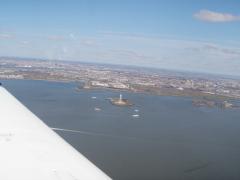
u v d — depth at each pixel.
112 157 36.62
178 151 41.62
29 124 6.43
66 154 4.83
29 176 3.84
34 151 4.79
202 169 34.69
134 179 30.12
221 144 47.22
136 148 41.59
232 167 35.91
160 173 32.38
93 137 45.75
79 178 3.93
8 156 4.45
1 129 5.82
